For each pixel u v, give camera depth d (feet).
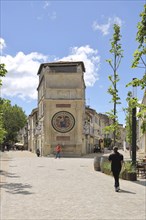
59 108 179.73
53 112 179.93
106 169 75.36
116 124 84.33
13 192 47.19
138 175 69.05
